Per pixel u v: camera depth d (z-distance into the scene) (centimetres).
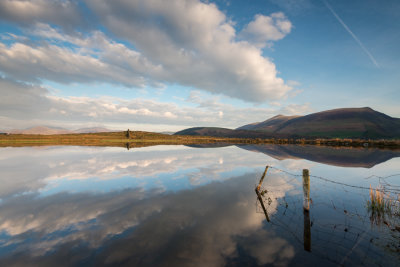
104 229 606
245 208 800
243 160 2184
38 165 1770
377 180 1312
